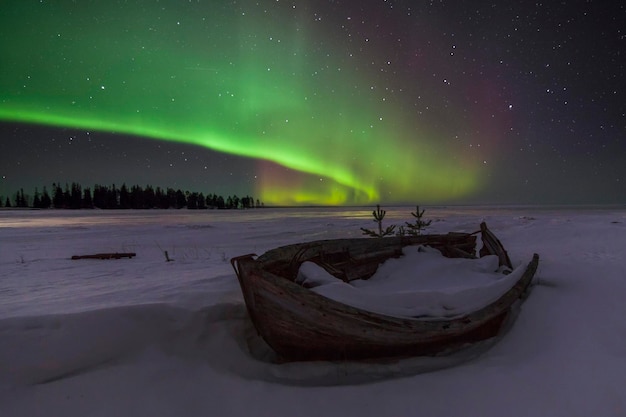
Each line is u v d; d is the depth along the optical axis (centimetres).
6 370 243
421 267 479
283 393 251
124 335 291
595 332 334
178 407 233
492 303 350
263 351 329
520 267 443
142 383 250
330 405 239
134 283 564
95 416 221
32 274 726
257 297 284
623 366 275
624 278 481
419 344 306
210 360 290
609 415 227
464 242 629
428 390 255
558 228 1344
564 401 241
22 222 3023
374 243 512
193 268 753
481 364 293
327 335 283
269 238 1510
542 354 307
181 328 321
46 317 295
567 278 486
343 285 314
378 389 257
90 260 931
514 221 2175
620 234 1047
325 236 1563
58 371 253
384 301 314
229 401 241
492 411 233
